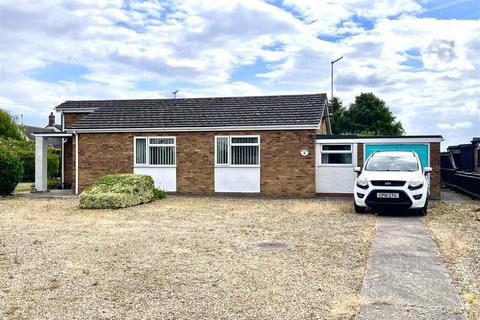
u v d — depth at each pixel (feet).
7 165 69.10
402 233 35.24
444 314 18.19
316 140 68.23
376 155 52.49
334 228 38.22
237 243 32.32
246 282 22.85
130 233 36.76
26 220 44.62
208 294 21.08
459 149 92.17
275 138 68.80
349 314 18.52
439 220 42.45
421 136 64.75
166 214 48.39
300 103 74.49
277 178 68.74
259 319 18.15
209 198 66.23
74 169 75.05
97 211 51.24
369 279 22.93
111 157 73.97
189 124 71.46
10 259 27.96
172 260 27.40
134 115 76.79
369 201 45.57
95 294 21.24
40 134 77.51
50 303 20.11
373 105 166.71
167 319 18.20
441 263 25.85
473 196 64.90
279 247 30.83
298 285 22.31
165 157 72.59
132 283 22.84
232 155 70.38
